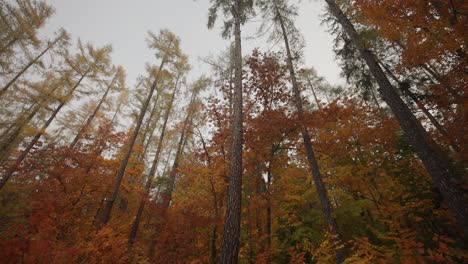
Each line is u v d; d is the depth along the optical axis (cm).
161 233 920
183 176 1116
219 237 901
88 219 977
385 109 1231
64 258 505
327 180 994
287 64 1109
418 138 560
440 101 708
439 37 533
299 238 893
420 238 689
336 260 620
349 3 723
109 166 1281
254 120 939
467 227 449
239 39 879
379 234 748
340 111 913
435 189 752
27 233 508
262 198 848
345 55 957
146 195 1175
